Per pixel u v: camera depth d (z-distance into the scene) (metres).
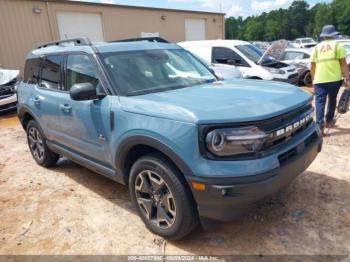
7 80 9.31
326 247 2.82
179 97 3.01
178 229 2.82
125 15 18.94
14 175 4.86
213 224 2.71
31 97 4.70
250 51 9.38
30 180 4.63
